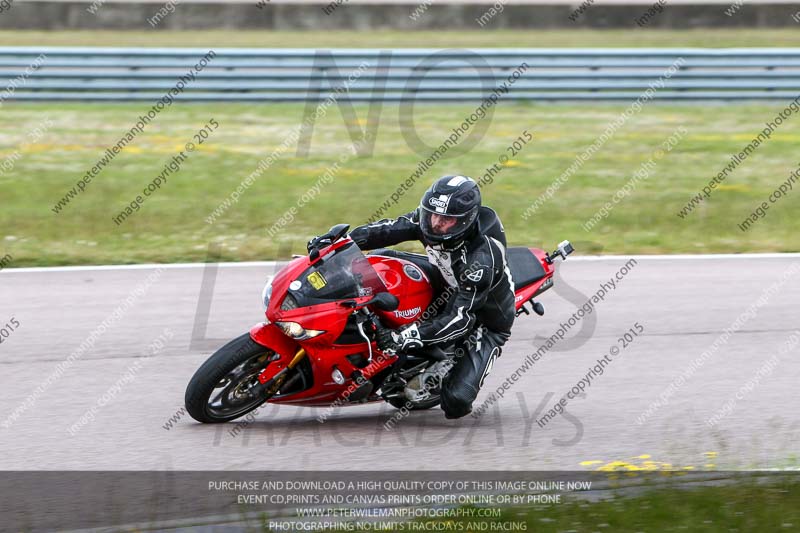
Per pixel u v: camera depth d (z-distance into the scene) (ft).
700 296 109.09
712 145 188.65
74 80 187.62
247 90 193.47
